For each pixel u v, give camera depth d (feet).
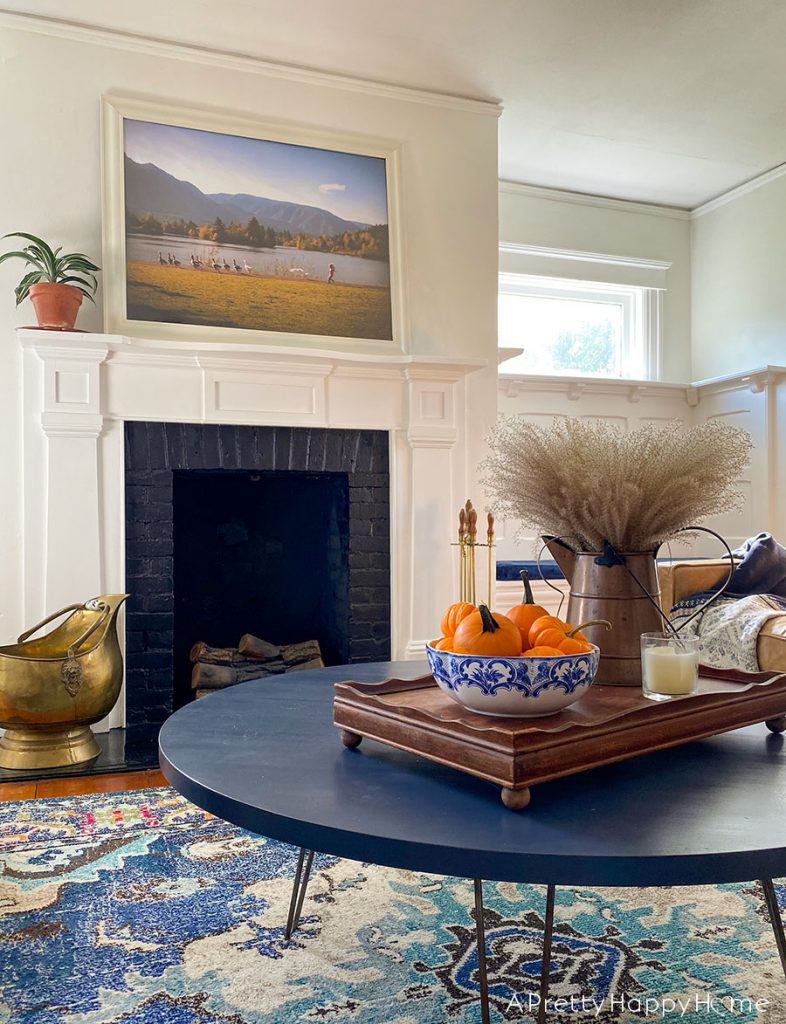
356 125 12.76
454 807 3.43
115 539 11.14
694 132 14.64
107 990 5.08
